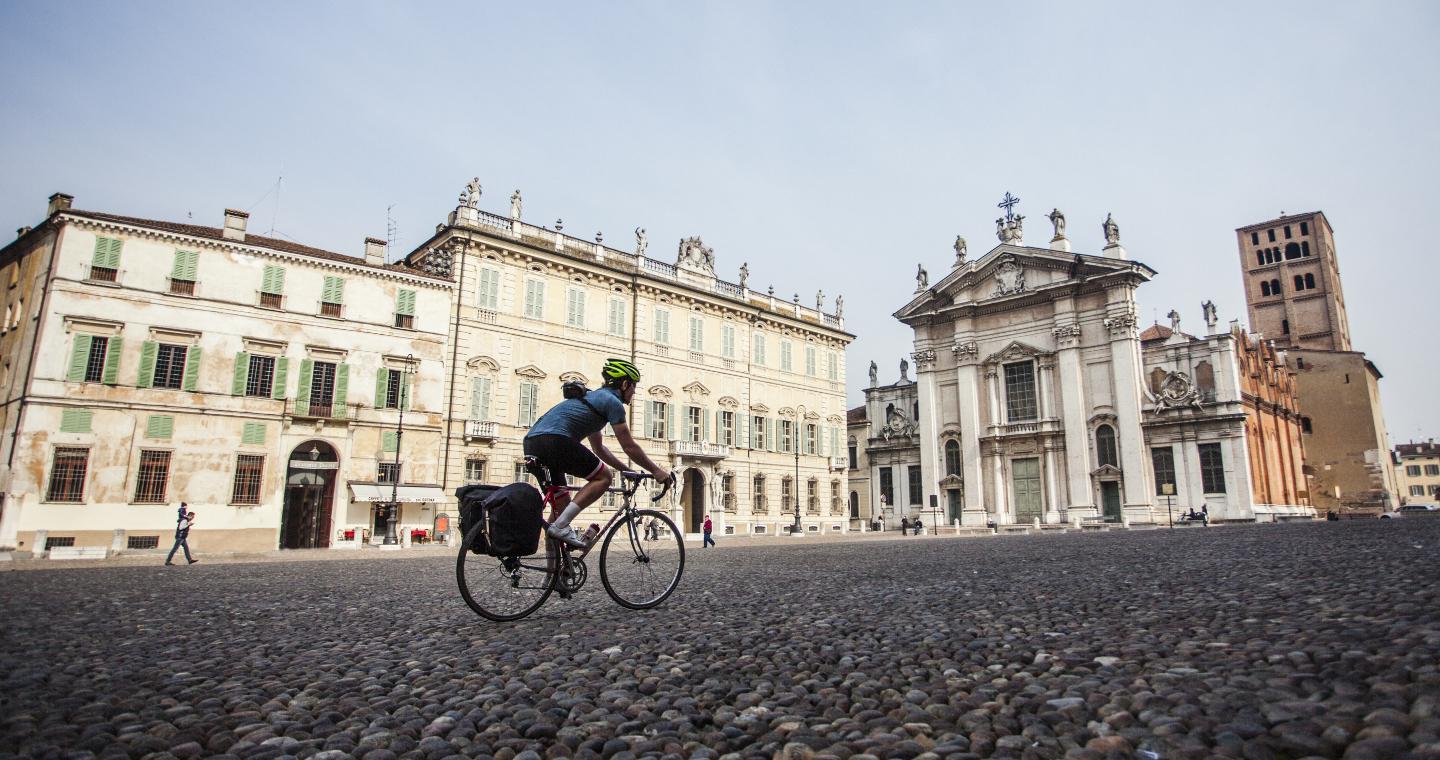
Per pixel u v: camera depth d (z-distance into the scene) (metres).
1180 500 49.88
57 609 8.62
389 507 35.88
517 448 41.28
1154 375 53.47
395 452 37.03
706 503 49.69
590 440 6.82
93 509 30.20
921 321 62.81
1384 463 72.31
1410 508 65.06
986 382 59.06
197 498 32.22
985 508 57.47
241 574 15.85
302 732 3.41
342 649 5.57
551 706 3.75
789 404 57.09
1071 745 2.85
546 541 6.78
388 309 37.88
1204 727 2.93
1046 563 13.27
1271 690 3.36
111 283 31.48
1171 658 4.20
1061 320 55.19
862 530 64.38
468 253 40.97
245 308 34.25
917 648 4.99
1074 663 4.27
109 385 31.03
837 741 3.04
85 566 20.36
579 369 44.66
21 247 33.69
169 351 32.56
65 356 30.45
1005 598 7.76
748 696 3.81
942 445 61.09
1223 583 8.10
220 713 3.76
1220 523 48.09
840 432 61.09
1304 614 5.43
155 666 4.96
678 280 50.94
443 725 3.47
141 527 30.98
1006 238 59.78
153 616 7.88
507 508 6.44
